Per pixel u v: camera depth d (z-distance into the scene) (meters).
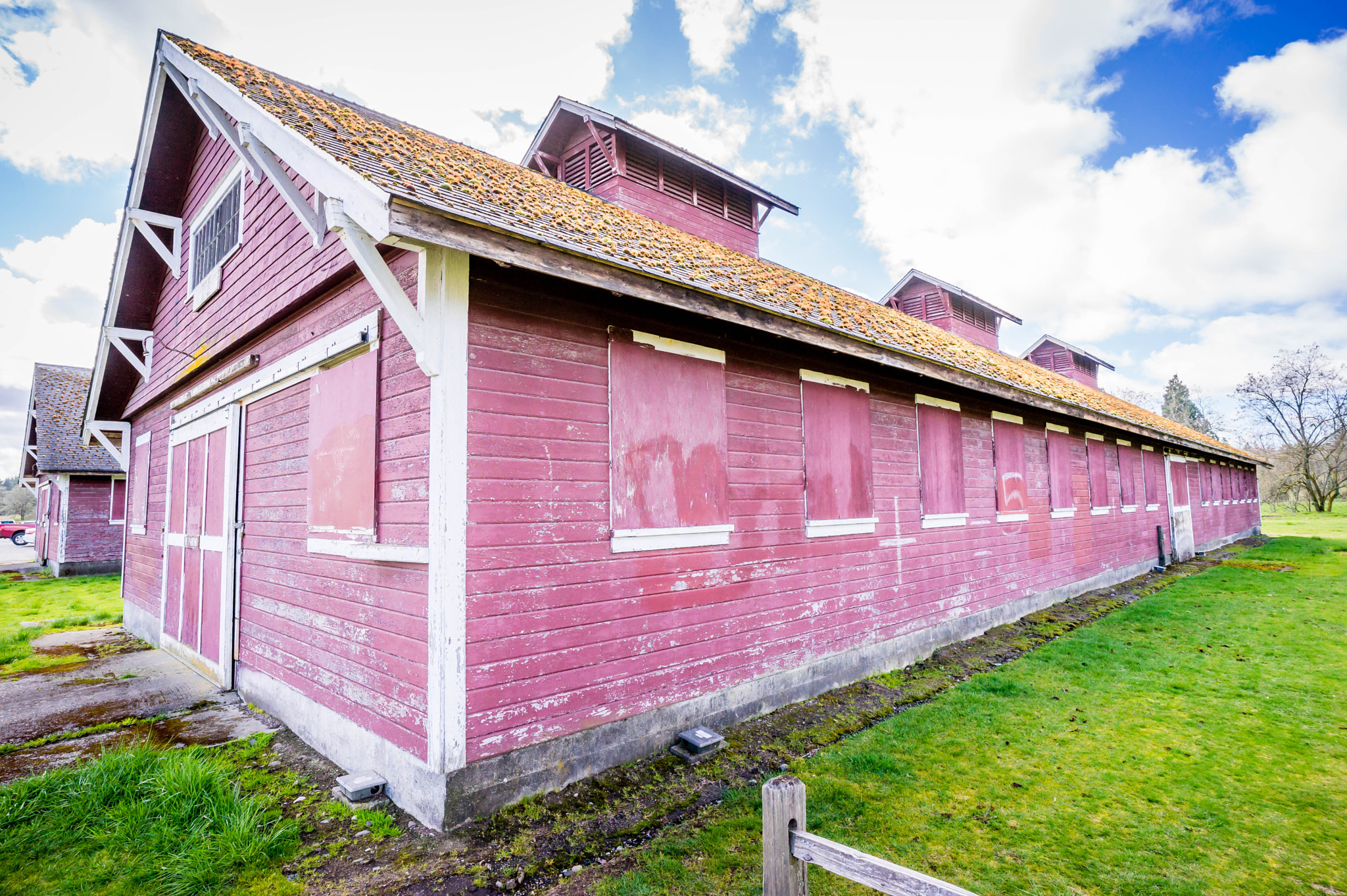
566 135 11.56
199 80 5.66
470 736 3.92
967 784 4.53
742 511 5.99
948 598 8.77
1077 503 12.79
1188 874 3.45
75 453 19.25
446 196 3.74
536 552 4.36
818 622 6.70
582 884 3.36
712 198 12.05
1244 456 24.80
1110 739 5.33
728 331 6.06
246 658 6.59
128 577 10.90
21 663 8.00
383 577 4.45
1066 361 25.92
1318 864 3.53
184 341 8.51
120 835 3.68
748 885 3.32
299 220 5.68
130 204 8.47
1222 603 11.16
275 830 3.80
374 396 4.65
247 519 6.79
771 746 5.28
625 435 5.04
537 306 4.55
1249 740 5.27
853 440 7.43
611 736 4.70
